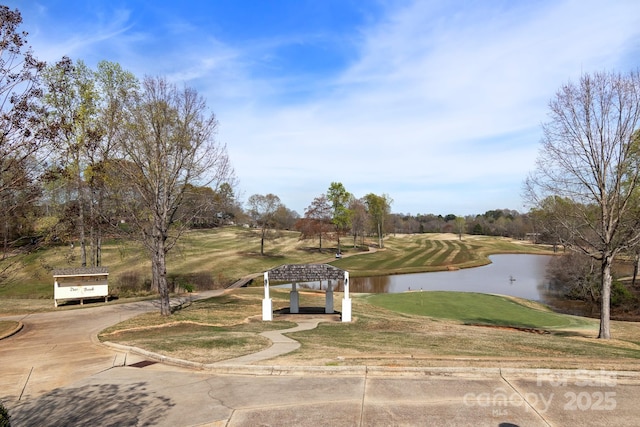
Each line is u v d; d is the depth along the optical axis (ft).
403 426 20.01
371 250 268.41
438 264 197.77
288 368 28.84
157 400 24.27
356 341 41.91
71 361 34.40
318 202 243.40
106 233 67.87
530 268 194.18
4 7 26.04
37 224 50.44
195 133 63.67
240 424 20.68
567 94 75.20
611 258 52.60
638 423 20.17
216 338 41.93
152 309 68.90
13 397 25.94
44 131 28.55
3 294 88.43
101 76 76.95
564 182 55.21
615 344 47.52
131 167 58.08
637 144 50.42
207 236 285.84
